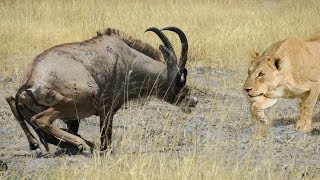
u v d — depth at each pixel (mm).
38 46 44750
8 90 34219
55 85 23047
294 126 27750
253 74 27047
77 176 20359
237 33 47031
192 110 30812
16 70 37875
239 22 51719
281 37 46625
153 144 24156
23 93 22875
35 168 21734
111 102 24906
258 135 25656
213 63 41469
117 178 20062
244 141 25219
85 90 23469
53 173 20766
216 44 44031
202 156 21984
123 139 24047
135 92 26016
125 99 25625
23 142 25688
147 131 26609
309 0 63281
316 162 22875
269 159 21734
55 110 23203
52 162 22250
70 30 48312
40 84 22875
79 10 53875
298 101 33000
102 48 24703
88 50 24297
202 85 36094
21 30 47438
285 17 53562
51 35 47219
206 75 38719
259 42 44906
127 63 25375
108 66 24594
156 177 19891
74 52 23922
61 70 23219
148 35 46562
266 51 28016
